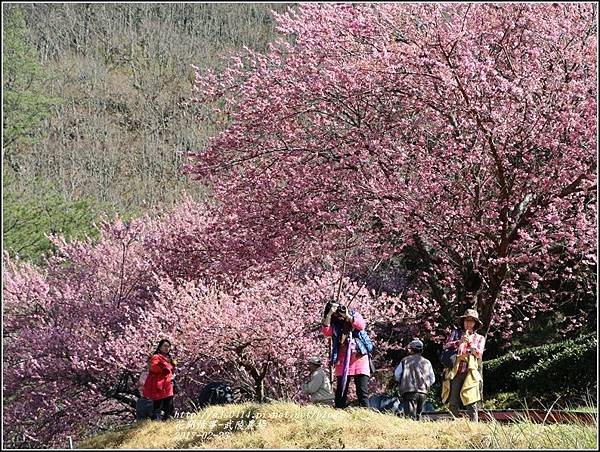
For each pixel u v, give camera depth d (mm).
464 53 12711
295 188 14227
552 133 12664
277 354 17109
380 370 20578
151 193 56156
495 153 12781
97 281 23156
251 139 15023
